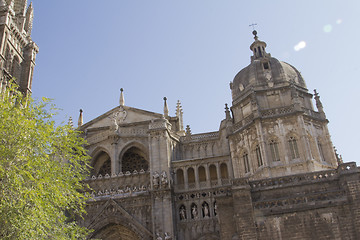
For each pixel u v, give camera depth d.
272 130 48.91
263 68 55.03
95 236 49.50
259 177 47.09
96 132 61.69
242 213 36.09
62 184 32.59
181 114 67.75
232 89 57.34
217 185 51.00
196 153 57.09
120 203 50.50
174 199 50.50
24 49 64.94
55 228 31.45
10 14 60.56
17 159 31.41
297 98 50.25
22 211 28.75
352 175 35.62
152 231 47.84
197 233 48.31
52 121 34.62
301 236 34.50
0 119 31.81
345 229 33.94
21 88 61.47
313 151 48.22
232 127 53.34
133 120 61.53
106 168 58.88
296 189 37.31
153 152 52.38
